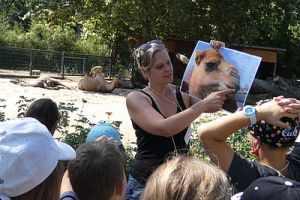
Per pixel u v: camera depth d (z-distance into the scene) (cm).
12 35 3566
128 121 1263
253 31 2545
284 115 239
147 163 306
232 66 300
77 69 2892
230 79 298
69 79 2669
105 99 1822
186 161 184
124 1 2384
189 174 175
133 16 2411
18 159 192
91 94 1955
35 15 2639
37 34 3662
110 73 2952
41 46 3581
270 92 2327
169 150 305
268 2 2547
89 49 3647
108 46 3575
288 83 2516
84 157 222
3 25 3641
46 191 198
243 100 292
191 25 2483
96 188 219
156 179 178
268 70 2827
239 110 275
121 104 1689
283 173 254
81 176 220
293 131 244
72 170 222
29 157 194
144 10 2386
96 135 326
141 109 305
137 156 314
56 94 1834
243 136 544
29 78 2562
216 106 293
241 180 251
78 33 4053
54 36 3603
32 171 193
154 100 314
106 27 2683
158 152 305
